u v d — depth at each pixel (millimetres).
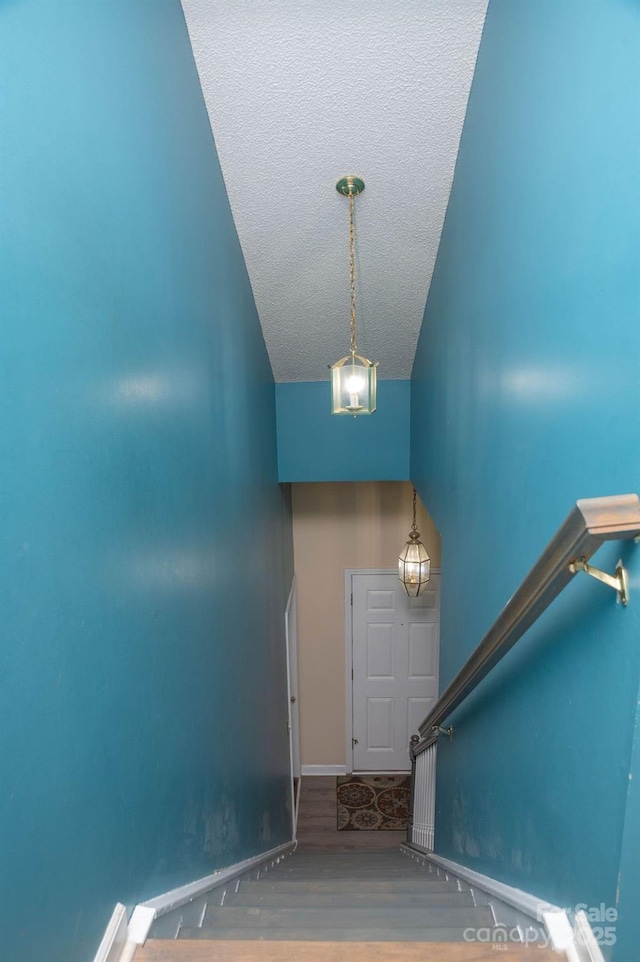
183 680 1513
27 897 737
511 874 1411
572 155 1029
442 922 1360
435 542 4859
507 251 1508
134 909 1123
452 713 2238
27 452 750
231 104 2023
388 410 4043
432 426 2996
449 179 2334
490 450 1738
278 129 2129
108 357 1046
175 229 1562
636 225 786
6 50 720
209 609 1837
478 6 1712
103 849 986
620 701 842
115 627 1055
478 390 1901
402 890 1716
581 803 989
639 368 787
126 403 1139
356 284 2994
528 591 1013
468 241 2047
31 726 753
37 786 767
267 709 3135
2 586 691
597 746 925
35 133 788
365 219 2559
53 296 832
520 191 1378
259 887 1792
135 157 1239
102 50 1062
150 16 1385
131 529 1150
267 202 2439
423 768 3248
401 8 1730
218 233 2176
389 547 4891
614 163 853
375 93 2006
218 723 1926
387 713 5082
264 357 3469
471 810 1895
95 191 1004
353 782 5023
